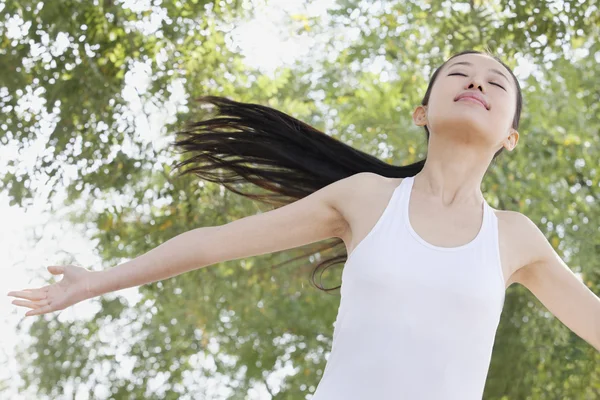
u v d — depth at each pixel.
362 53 9.41
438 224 2.85
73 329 10.12
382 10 9.40
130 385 9.94
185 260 2.88
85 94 8.19
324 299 9.17
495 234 2.86
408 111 8.85
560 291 3.00
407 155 8.79
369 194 2.93
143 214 8.66
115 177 8.32
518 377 8.16
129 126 8.27
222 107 3.66
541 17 7.88
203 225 8.43
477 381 2.74
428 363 2.67
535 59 8.35
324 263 3.94
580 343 8.40
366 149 8.95
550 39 7.92
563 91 8.69
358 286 2.76
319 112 9.44
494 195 8.39
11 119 8.18
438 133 2.95
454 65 3.03
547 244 3.00
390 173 3.54
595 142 8.73
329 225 3.00
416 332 2.69
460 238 2.83
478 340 2.73
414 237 2.80
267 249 2.97
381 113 8.85
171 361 9.97
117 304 10.10
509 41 8.03
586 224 8.54
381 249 2.78
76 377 9.98
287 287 9.12
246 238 2.93
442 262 2.75
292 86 9.40
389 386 2.65
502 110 2.94
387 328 2.69
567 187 8.62
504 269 2.85
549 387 8.39
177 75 8.32
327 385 2.71
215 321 9.29
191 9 8.31
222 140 3.64
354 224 2.91
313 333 9.48
